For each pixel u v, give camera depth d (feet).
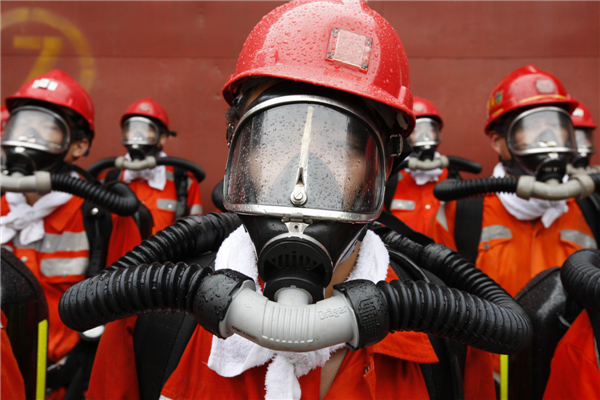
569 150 5.79
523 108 6.22
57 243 6.04
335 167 1.93
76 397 5.22
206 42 11.68
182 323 2.42
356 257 2.47
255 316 1.65
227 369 2.16
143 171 10.21
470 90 11.47
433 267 2.86
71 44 11.83
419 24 11.48
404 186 10.04
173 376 2.26
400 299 1.78
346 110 2.02
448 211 6.59
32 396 4.39
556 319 4.39
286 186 1.88
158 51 11.75
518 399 4.45
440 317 1.80
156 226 9.95
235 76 2.24
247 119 2.12
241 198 1.99
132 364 2.55
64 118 6.46
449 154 11.53
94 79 11.82
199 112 11.73
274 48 2.17
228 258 2.35
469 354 2.83
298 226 1.82
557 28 11.29
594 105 11.27
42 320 4.48
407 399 2.27
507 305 2.29
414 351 2.31
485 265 6.22
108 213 6.20
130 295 1.86
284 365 2.09
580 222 6.13
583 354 3.06
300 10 2.27
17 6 11.78
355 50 2.14
